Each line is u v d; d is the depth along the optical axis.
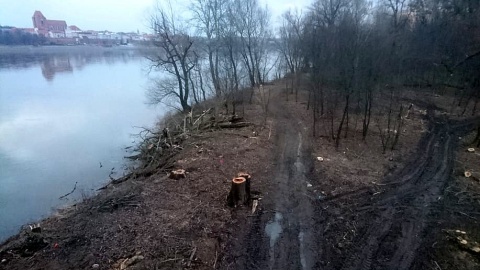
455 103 24.69
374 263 8.48
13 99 34.72
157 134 21.33
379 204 11.27
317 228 9.95
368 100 18.84
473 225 10.06
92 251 8.80
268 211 10.84
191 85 29.31
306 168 14.21
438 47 28.86
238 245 9.13
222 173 13.47
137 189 12.41
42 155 19.73
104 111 30.41
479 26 25.83
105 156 19.59
